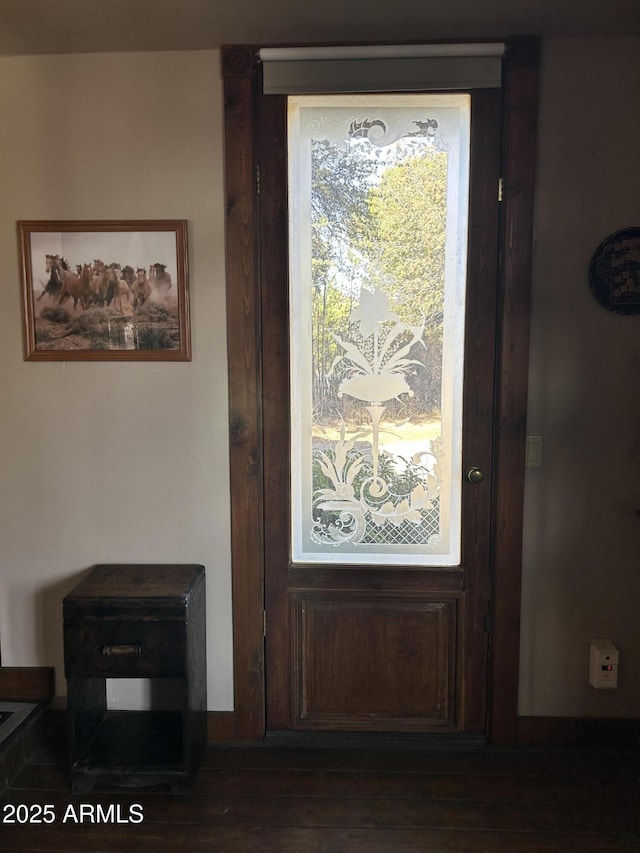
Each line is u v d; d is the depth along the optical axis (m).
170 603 1.93
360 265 2.09
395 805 1.95
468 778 2.07
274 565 2.21
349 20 1.86
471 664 2.22
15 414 2.20
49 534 2.25
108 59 2.04
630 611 2.19
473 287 2.07
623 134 2.01
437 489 2.17
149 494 2.22
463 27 1.91
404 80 1.97
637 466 2.13
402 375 2.13
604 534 2.16
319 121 2.04
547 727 2.22
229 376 2.13
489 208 2.04
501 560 2.15
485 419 2.13
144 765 2.00
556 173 2.03
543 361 2.10
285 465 2.17
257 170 2.06
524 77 1.96
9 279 2.15
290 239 2.09
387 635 2.23
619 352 2.09
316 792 2.01
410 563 2.20
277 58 1.98
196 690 2.09
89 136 2.07
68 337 2.15
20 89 2.06
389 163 2.04
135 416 2.19
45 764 2.16
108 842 1.82
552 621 2.20
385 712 2.26
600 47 1.98
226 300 2.11
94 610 1.94
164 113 2.06
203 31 1.92
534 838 1.82
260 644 2.23
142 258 2.11
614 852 1.77
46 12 1.79
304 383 2.14
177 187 2.08
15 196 2.11
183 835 1.84
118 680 2.28
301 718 2.27
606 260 2.05
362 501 2.19
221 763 2.15
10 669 2.30
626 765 2.14
